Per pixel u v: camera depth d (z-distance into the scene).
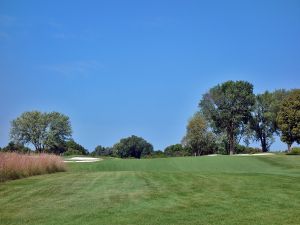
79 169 39.97
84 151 99.00
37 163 26.23
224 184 17.89
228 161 42.28
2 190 16.48
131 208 12.32
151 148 122.25
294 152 57.50
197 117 89.94
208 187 16.95
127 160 45.28
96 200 13.78
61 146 94.44
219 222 10.39
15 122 91.00
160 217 11.02
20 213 11.62
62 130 93.56
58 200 13.82
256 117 94.69
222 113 92.31
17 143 90.00
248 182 18.56
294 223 10.26
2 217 11.12
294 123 72.31
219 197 14.30
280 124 74.12
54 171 28.92
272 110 91.75
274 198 13.99
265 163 40.69
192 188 16.70
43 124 91.75
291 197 14.19
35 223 10.40
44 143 91.31
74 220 10.70
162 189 16.48
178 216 11.14
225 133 94.19
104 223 10.35
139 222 10.45
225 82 93.12
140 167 40.97
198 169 38.62
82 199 14.01
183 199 13.93
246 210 11.91
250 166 39.34
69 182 19.33
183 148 96.31
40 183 19.09
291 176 21.52
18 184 18.77
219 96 92.12
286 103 73.31
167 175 22.58
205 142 90.62
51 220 10.73
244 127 95.50
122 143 120.00
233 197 14.27
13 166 22.47
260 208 12.21
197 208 12.27
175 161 43.47
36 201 13.62
